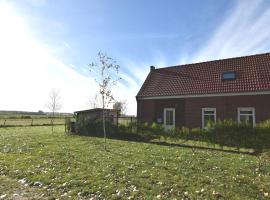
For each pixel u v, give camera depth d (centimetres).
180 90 2472
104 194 707
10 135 2295
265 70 2164
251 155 1383
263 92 2011
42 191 739
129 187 755
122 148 1507
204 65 2623
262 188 754
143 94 2698
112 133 2206
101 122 2330
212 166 1030
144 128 2038
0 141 1798
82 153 1305
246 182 811
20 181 828
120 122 2227
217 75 2398
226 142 1609
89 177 850
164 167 993
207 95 2286
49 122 4919
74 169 956
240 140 1562
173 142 1850
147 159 1149
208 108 2275
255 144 1503
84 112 2523
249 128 1546
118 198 682
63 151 1361
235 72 2298
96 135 2330
